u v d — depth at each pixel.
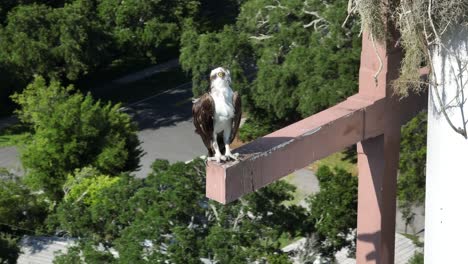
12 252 33.06
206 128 14.95
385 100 18.12
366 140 18.66
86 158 41.31
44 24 51.47
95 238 27.55
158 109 55.38
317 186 44.09
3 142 50.66
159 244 25.45
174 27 56.22
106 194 27.84
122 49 56.25
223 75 14.60
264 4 46.94
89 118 41.16
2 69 51.16
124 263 24.95
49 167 40.62
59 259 27.27
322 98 43.34
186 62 47.56
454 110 16.30
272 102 45.22
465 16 15.51
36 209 37.53
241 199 26.58
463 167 16.55
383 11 16.89
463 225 16.86
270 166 16.08
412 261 26.78
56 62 51.56
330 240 28.72
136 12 55.75
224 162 15.39
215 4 69.88
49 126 40.97
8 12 52.53
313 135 16.88
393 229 19.33
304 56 44.75
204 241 25.20
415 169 31.58
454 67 16.06
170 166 27.91
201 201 26.73
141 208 26.77
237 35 46.94
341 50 44.47
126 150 41.72
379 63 17.89
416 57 16.05
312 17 46.12
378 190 18.81
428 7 15.20
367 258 19.39
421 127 31.52
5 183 37.84
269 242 27.03
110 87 58.44
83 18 52.06
